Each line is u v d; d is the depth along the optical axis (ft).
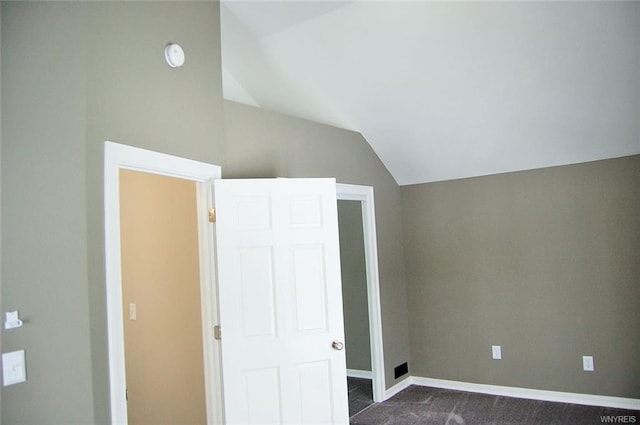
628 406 12.20
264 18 10.94
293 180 9.60
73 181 6.33
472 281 14.75
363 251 16.49
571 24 9.62
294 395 9.20
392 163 15.40
